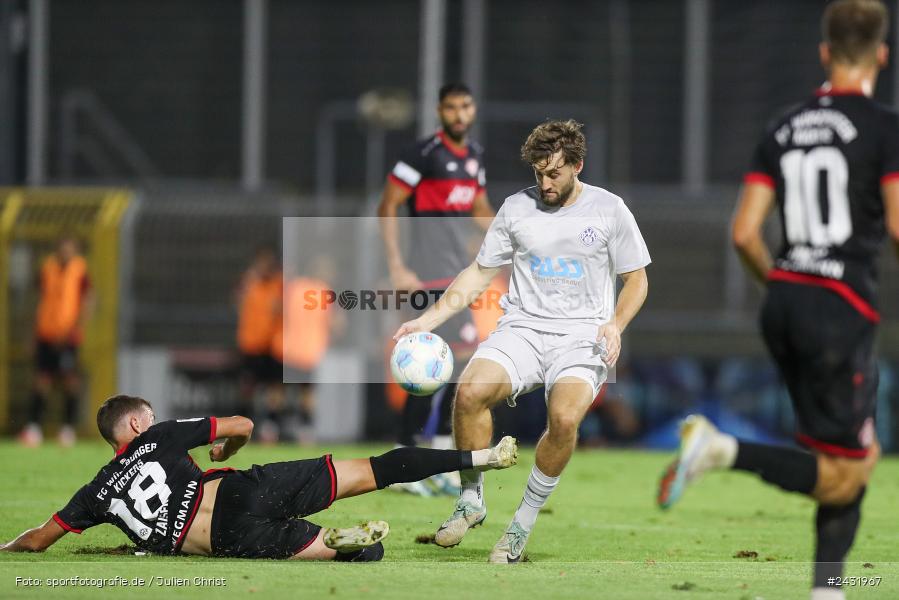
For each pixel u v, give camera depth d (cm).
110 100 8550
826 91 1664
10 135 7325
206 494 2027
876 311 1631
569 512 3112
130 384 5962
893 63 8138
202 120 8569
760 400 5628
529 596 1716
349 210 5759
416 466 2038
